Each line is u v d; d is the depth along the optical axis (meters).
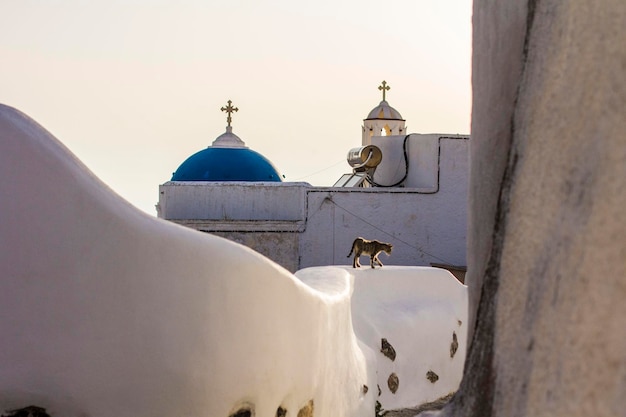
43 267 8.40
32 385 8.48
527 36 6.22
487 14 7.38
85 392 8.62
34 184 8.34
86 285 8.52
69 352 8.53
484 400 5.74
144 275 8.77
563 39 5.48
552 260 5.10
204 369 9.20
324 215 33.00
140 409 8.87
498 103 6.95
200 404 9.21
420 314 19.38
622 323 4.34
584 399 4.48
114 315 8.65
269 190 33.19
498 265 5.96
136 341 8.77
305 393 11.50
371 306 18.59
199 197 33.31
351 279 18.09
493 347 5.75
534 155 5.61
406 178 34.66
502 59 6.94
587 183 4.88
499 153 6.83
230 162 38.78
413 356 18.72
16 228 8.34
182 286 8.99
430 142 33.00
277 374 10.34
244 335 9.62
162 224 8.91
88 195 8.45
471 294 7.57
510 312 5.55
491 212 6.90
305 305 11.23
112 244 8.59
